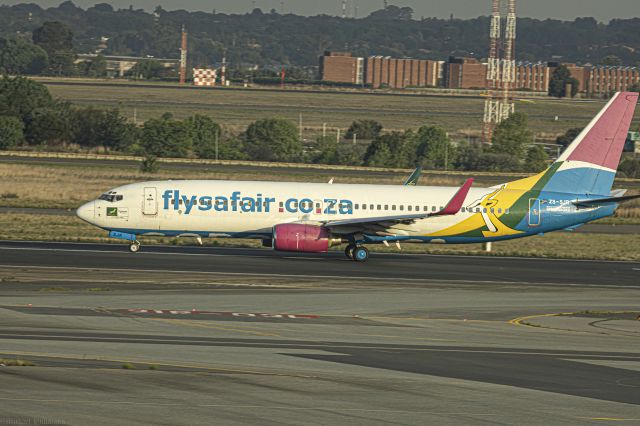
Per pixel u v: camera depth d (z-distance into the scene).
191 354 135.75
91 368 123.38
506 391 121.06
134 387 114.25
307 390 116.88
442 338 156.75
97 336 146.38
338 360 136.12
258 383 119.25
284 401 111.00
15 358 128.12
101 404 105.88
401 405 111.69
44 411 102.12
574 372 134.12
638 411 113.25
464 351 146.50
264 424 101.25
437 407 111.50
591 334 165.50
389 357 139.75
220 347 141.88
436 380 125.81
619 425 106.75
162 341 144.75
